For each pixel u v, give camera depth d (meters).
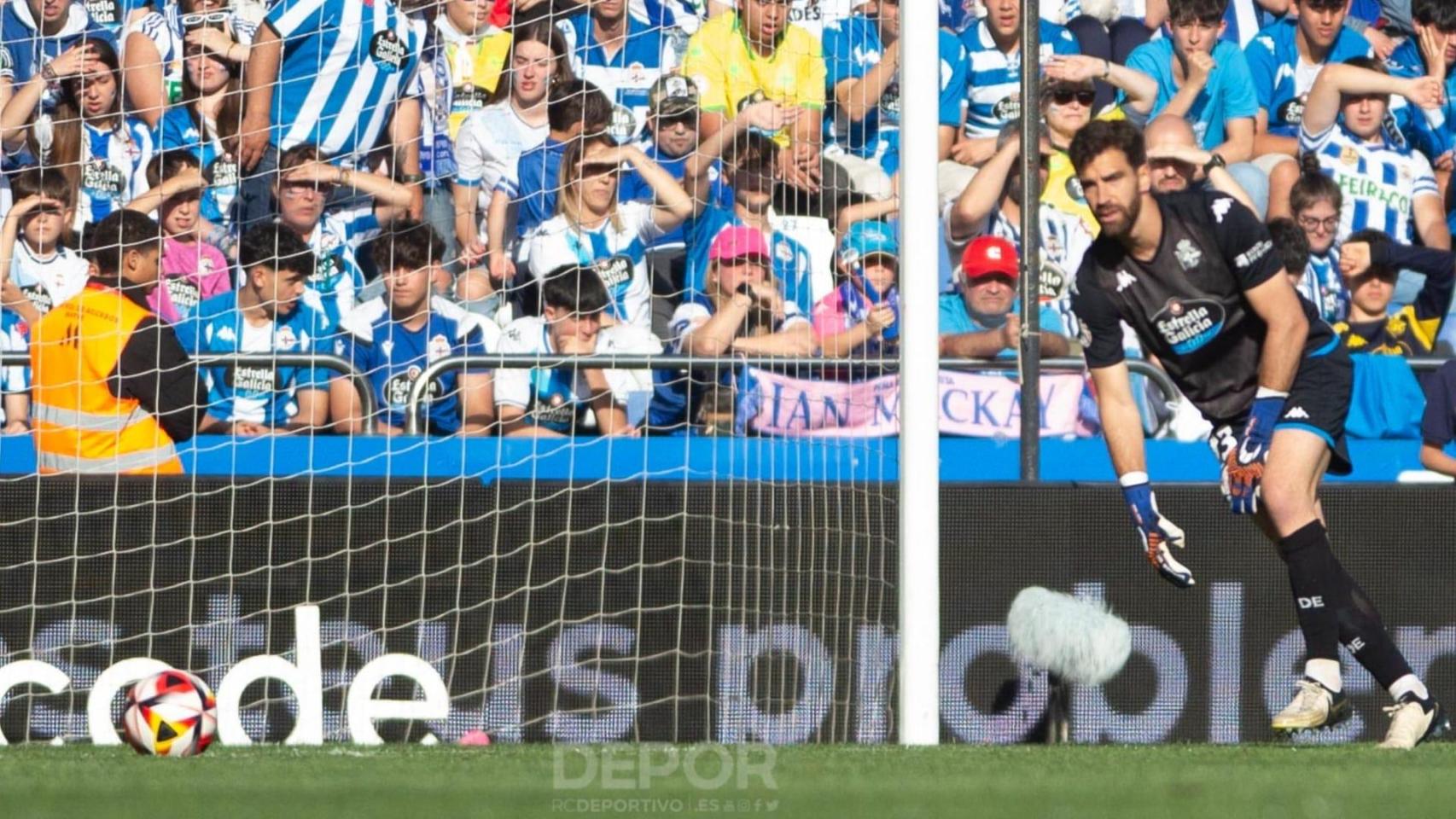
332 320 26.44
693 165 25.27
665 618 17.92
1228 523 18.00
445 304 26.36
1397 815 8.45
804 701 18.16
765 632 18.11
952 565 18.05
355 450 21.66
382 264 26.45
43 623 17.47
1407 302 27.28
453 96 27.00
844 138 24.08
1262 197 27.38
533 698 17.72
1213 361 15.00
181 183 26.61
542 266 26.12
